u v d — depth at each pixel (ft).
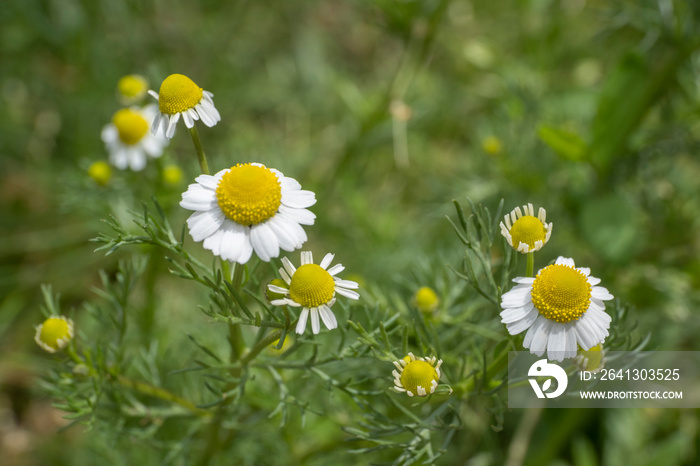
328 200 1.42
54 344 0.85
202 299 1.11
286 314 0.76
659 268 1.26
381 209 1.53
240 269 0.77
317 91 1.67
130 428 0.94
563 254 1.28
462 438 1.14
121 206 1.08
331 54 1.78
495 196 1.31
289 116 1.68
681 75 1.23
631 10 1.22
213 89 1.60
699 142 1.25
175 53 1.66
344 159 1.39
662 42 1.23
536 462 1.18
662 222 1.29
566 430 1.15
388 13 1.24
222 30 1.66
